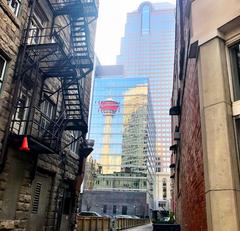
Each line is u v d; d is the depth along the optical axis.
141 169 97.81
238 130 4.49
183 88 10.13
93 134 110.69
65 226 13.74
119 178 84.88
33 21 11.58
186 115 9.06
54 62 11.55
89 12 13.63
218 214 4.10
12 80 9.35
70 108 14.30
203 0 5.59
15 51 9.60
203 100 4.95
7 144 8.95
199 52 5.38
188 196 9.09
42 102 11.24
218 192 4.19
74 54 13.21
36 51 10.38
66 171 13.80
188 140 8.39
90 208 76.25
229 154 4.25
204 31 5.35
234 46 5.00
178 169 16.91
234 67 4.91
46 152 10.54
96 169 90.75
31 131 9.37
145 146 102.38
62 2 13.38
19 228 9.41
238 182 4.16
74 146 15.38
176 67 16.77
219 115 4.56
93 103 115.62
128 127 108.94
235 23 4.88
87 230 17.97
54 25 12.87
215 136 4.51
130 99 113.31
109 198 76.88
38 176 11.17
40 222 11.16
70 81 12.66
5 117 8.90
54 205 12.19
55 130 11.66
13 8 9.88
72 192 14.70
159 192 134.62
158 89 186.50
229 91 4.74
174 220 25.53
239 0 4.82
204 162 4.68
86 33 13.56
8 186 8.97
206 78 5.00
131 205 75.25
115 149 106.50
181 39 10.61
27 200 9.96
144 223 55.84
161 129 178.12
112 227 25.36
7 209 8.88
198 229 6.27
